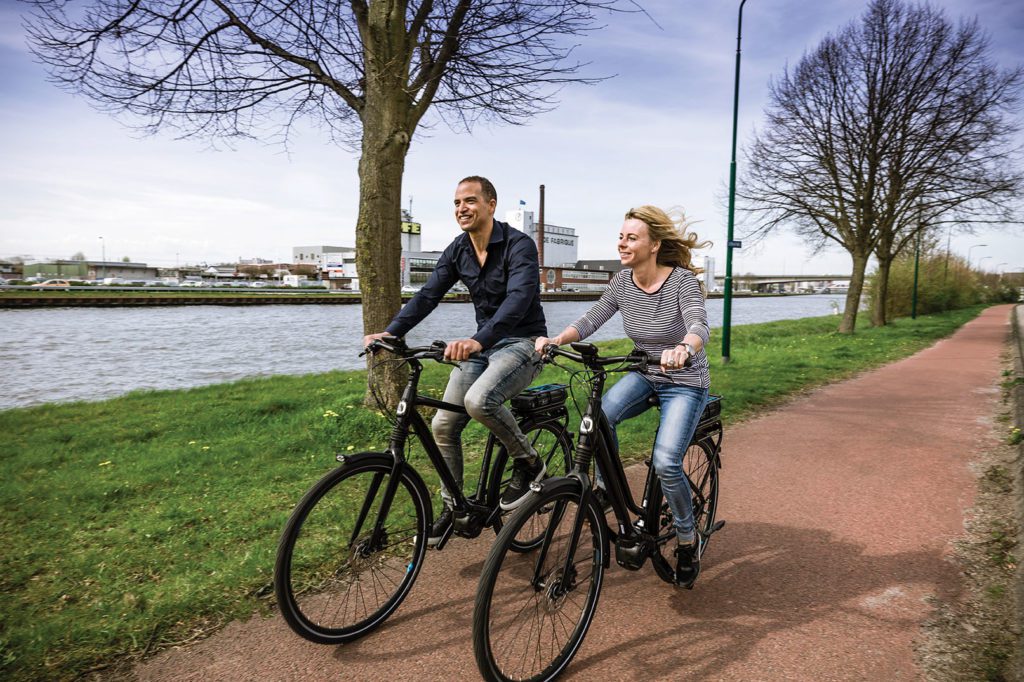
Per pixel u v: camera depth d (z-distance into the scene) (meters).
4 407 10.56
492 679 2.03
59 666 2.30
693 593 2.87
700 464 3.07
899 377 10.01
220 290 78.94
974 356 13.14
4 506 4.00
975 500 4.09
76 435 6.25
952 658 2.33
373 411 6.07
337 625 2.45
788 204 20.19
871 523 3.73
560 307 62.03
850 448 5.54
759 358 12.96
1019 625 2.50
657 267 2.72
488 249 2.88
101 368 15.81
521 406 2.90
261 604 2.73
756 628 2.57
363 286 6.38
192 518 3.74
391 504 2.53
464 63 6.75
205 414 7.12
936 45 17.84
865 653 2.38
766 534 3.58
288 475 4.64
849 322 20.55
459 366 2.84
